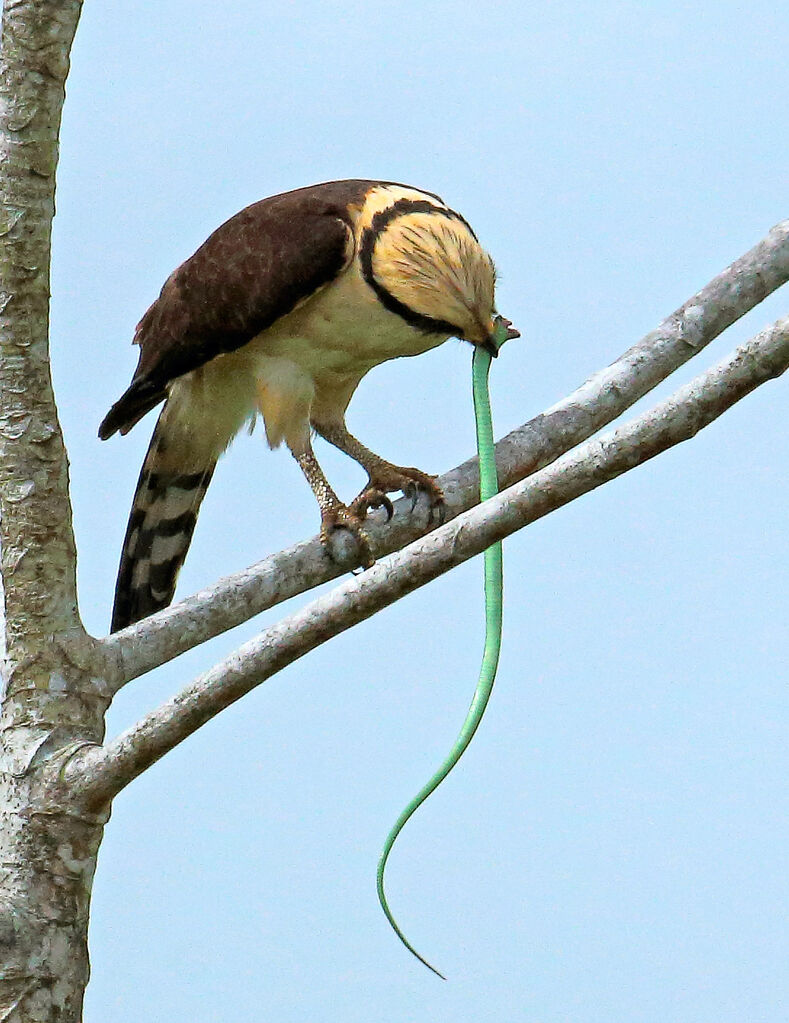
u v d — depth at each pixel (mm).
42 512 6770
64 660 6793
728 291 8016
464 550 5855
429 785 6559
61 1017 6457
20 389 6688
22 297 6531
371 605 5941
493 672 6840
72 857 6539
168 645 7113
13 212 6367
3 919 6375
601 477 5730
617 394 8141
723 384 5617
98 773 6449
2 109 6246
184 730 6234
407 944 6355
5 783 6645
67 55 6258
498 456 8086
